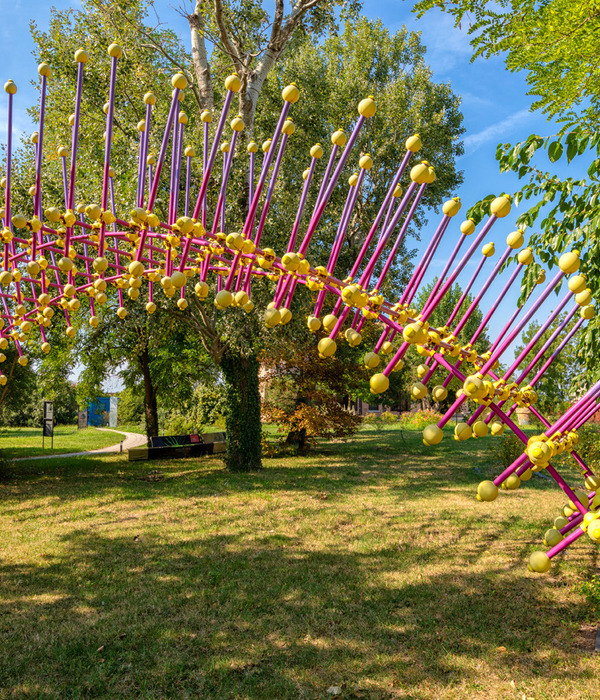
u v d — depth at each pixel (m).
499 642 3.62
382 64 16.73
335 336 1.15
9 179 1.50
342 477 10.81
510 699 2.94
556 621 3.94
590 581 4.60
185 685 3.07
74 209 1.56
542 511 7.66
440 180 15.80
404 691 3.03
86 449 18.88
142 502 8.38
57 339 12.48
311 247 9.05
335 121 15.06
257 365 12.17
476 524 6.87
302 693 2.99
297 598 4.38
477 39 2.54
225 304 1.21
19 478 11.21
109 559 5.43
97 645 3.54
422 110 15.42
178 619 3.96
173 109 1.35
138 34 9.10
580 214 2.95
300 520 7.10
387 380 1.09
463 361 1.16
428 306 1.10
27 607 4.18
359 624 3.89
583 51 2.39
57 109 8.95
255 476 10.88
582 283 1.00
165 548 5.82
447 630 3.79
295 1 9.34
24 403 13.64
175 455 15.10
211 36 9.14
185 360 16.14
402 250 15.95
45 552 5.69
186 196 1.49
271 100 12.82
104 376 16.28
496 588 4.61
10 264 1.63
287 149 11.60
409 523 6.94
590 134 2.60
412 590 4.55
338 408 15.05
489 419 1.15
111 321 10.10
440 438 1.00
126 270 1.60
